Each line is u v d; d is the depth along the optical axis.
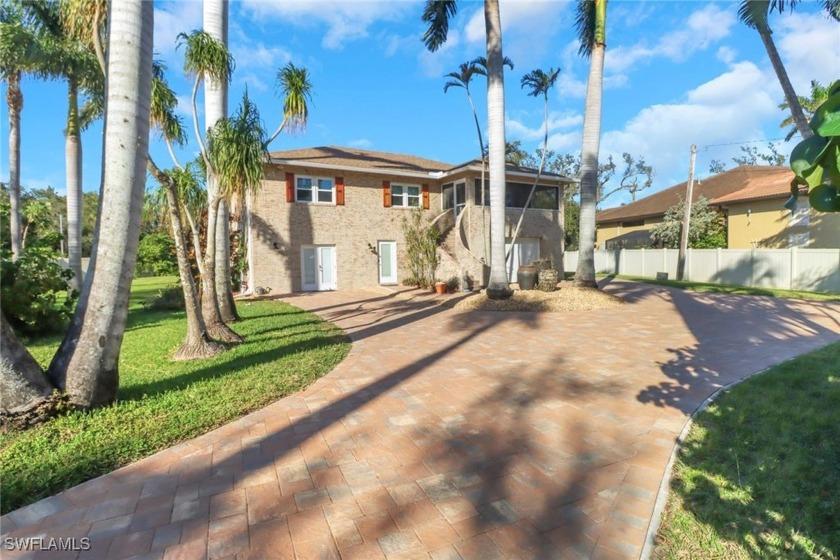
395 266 19.52
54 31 11.49
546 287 13.42
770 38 5.29
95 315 4.29
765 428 3.75
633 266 24.05
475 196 18.50
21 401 3.90
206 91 8.91
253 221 16.41
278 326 9.47
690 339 7.55
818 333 7.83
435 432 3.86
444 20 13.46
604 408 4.35
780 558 2.23
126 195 4.31
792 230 17.95
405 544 2.38
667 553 2.29
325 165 17.30
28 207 14.84
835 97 1.10
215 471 3.23
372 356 6.72
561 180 20.27
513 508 2.70
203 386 5.18
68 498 2.88
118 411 4.33
